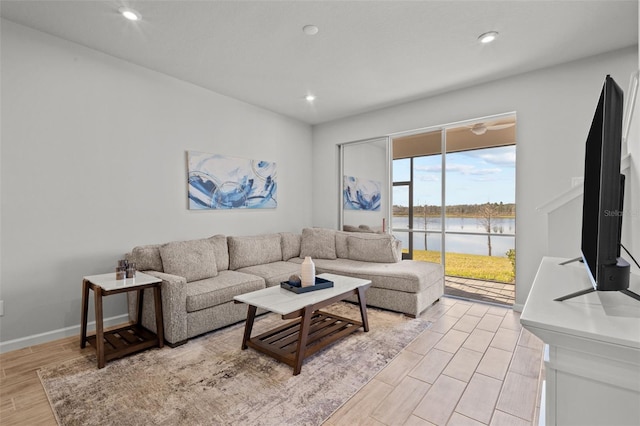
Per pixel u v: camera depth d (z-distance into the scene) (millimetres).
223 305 2859
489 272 4016
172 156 3463
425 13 2312
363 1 2186
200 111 3727
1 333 2408
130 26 2492
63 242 2693
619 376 696
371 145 4750
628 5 2188
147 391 1894
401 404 1770
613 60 2852
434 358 2301
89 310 2859
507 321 3049
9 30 2412
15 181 2453
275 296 2432
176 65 3170
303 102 4266
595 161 1046
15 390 1907
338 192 5176
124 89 3062
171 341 2486
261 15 2346
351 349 2445
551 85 3162
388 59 3025
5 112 2404
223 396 1845
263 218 4531
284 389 1915
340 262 4043
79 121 2773
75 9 2271
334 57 2996
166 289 2510
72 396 1844
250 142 4332
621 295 1016
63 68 2680
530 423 1608
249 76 3428
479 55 2939
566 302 943
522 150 3322
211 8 2264
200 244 3273
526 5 2211
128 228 3104
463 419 1646
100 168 2906
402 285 3244
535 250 3258
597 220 909
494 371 2117
